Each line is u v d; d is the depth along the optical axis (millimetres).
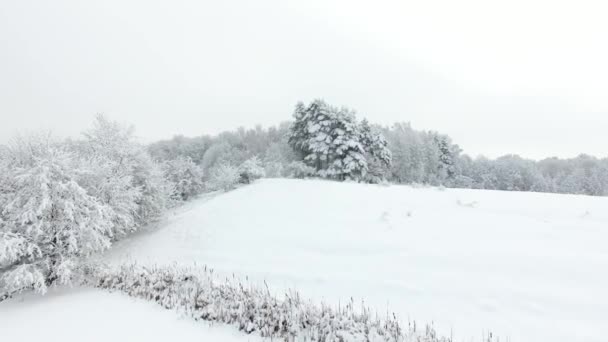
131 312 6324
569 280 6246
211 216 14570
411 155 52562
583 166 72812
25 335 5672
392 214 11359
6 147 10328
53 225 9312
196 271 8797
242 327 5312
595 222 9305
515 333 5027
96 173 11656
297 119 34062
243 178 21266
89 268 9438
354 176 30047
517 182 60594
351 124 30750
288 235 10688
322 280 7480
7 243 7836
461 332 5160
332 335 4734
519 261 7113
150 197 15195
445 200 13031
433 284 6676
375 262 8008
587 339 4715
